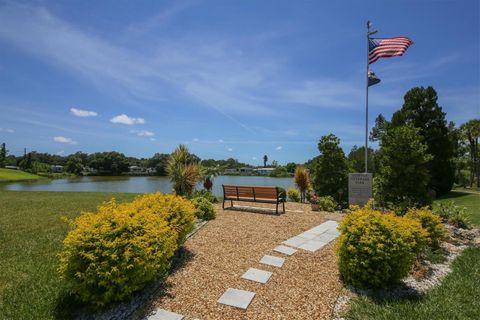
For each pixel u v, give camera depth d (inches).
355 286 149.3
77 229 128.1
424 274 167.3
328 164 478.3
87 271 118.4
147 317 119.0
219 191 820.0
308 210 363.6
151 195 208.5
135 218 143.4
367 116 389.1
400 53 372.2
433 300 135.5
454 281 158.6
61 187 1090.7
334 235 238.4
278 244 212.5
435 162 757.9
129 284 126.0
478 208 512.4
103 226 128.3
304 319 119.7
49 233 261.3
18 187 1085.1
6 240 238.4
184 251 194.9
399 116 787.4
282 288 145.6
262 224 273.0
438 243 219.0
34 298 138.3
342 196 469.7
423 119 765.3
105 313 122.3
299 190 541.0
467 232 261.6
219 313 123.0
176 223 184.2
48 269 172.1
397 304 130.5
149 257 129.6
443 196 787.4
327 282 153.3
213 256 186.5
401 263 146.9
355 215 163.0
